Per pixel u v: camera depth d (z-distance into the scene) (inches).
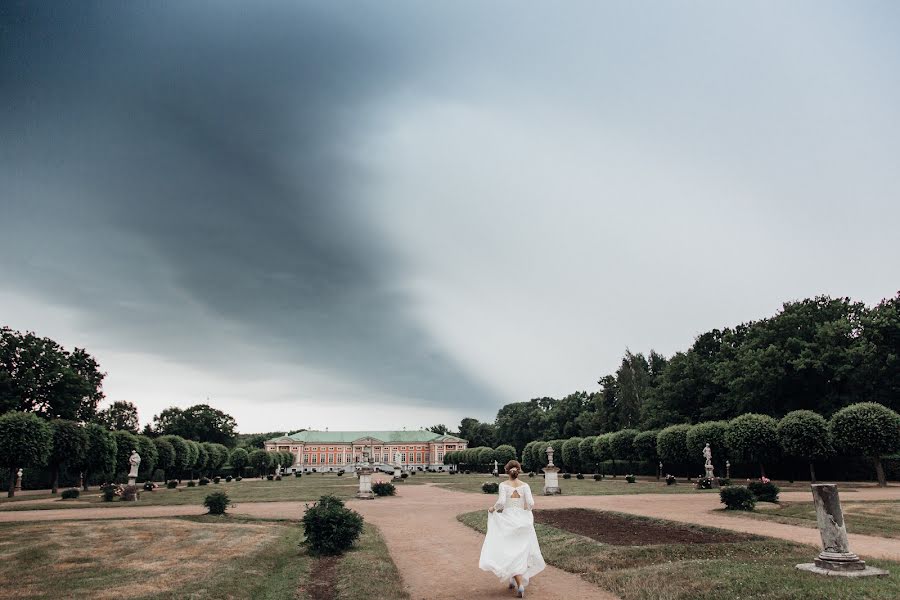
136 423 3944.4
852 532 569.3
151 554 483.2
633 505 911.7
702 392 2368.4
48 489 2134.6
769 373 1871.3
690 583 328.2
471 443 5679.1
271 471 3858.3
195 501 1181.1
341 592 354.0
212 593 344.2
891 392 1684.3
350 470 5231.3
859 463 1604.3
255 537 590.9
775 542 474.9
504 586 352.5
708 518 694.5
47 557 470.3
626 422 3161.9
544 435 3998.5
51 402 2199.8
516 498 329.1
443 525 714.8
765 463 1866.4
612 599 319.6
